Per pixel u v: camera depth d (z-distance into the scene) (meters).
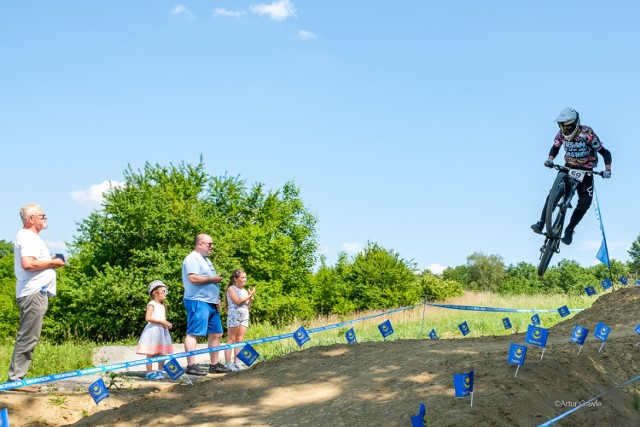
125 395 7.44
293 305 33.25
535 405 5.32
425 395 5.56
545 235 9.39
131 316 26.16
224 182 35.94
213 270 8.98
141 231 27.52
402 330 16.47
